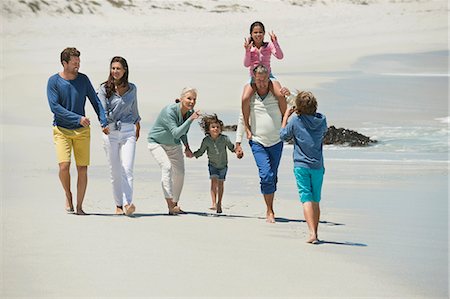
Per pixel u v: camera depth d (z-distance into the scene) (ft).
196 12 291.99
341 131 75.82
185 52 202.80
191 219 39.52
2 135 78.13
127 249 30.89
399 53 185.16
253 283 26.18
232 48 212.23
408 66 155.63
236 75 139.64
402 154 68.23
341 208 42.73
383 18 289.12
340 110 96.48
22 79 128.26
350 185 50.90
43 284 25.58
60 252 30.14
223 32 260.83
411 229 36.88
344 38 237.04
